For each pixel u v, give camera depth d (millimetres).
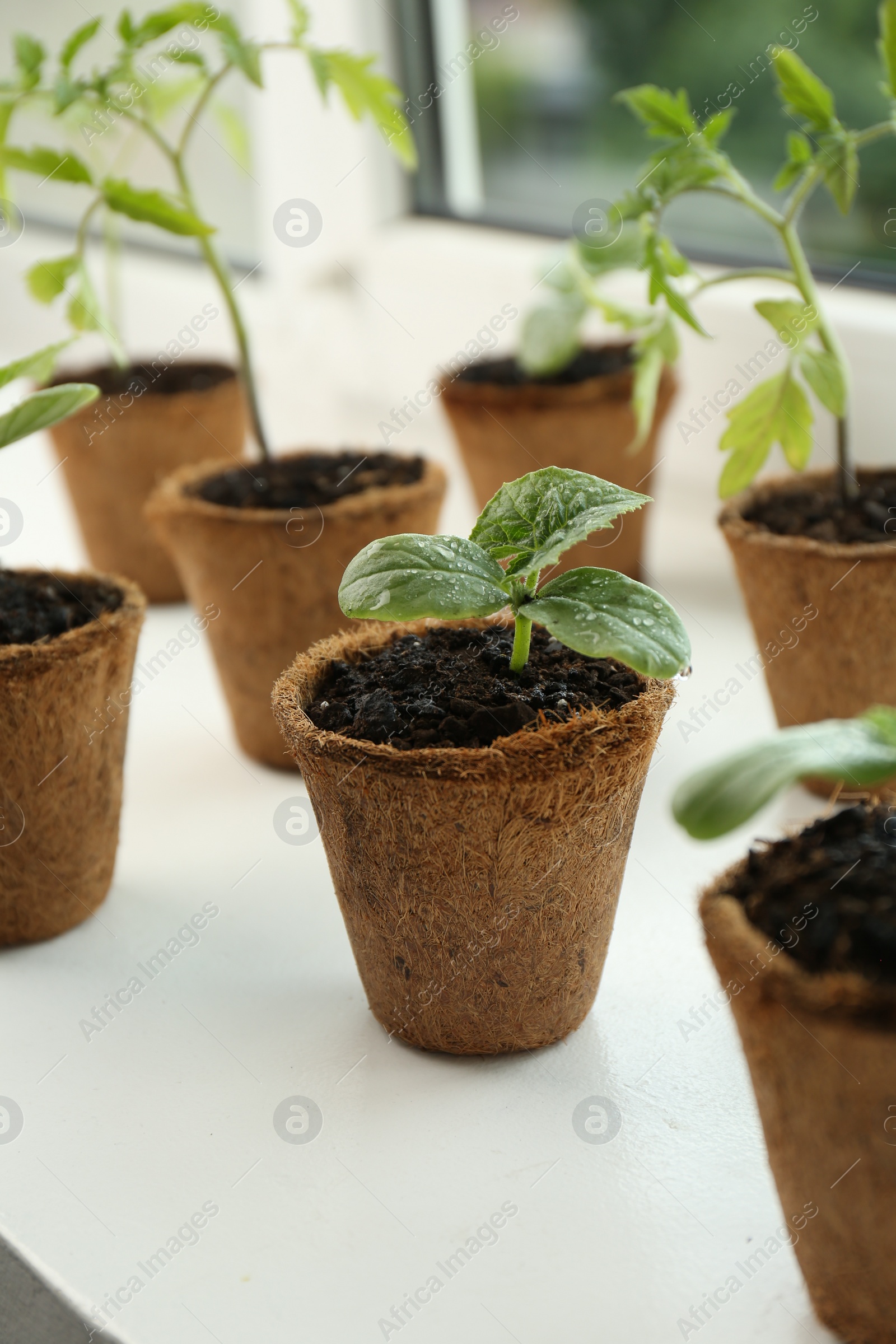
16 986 548
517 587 484
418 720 494
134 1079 518
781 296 726
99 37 1075
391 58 871
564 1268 468
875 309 708
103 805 562
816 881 440
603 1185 485
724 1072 511
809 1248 447
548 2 821
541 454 689
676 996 532
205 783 638
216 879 588
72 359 1087
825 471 625
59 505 915
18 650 529
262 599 614
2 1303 472
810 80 565
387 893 498
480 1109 504
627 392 678
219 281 640
